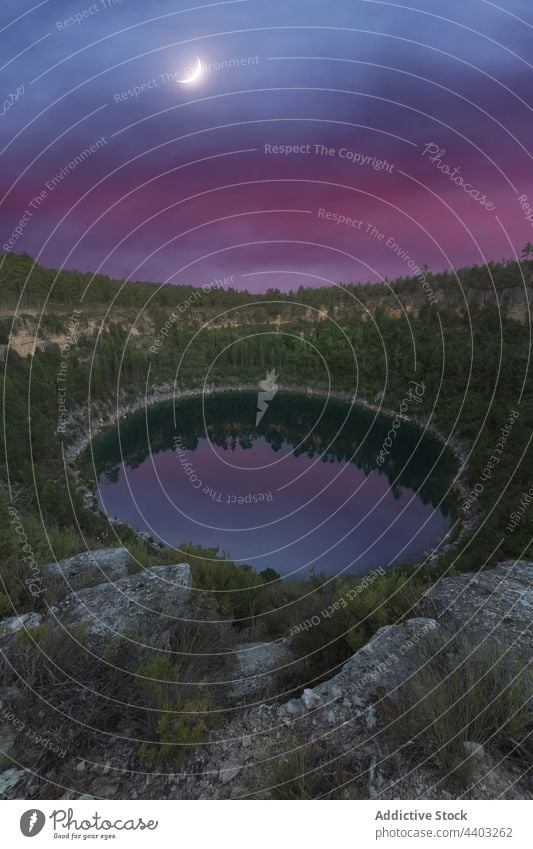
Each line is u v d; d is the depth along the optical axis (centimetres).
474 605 534
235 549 4712
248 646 629
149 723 345
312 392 14712
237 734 359
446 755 289
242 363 15462
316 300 18038
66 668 400
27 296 10994
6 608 562
